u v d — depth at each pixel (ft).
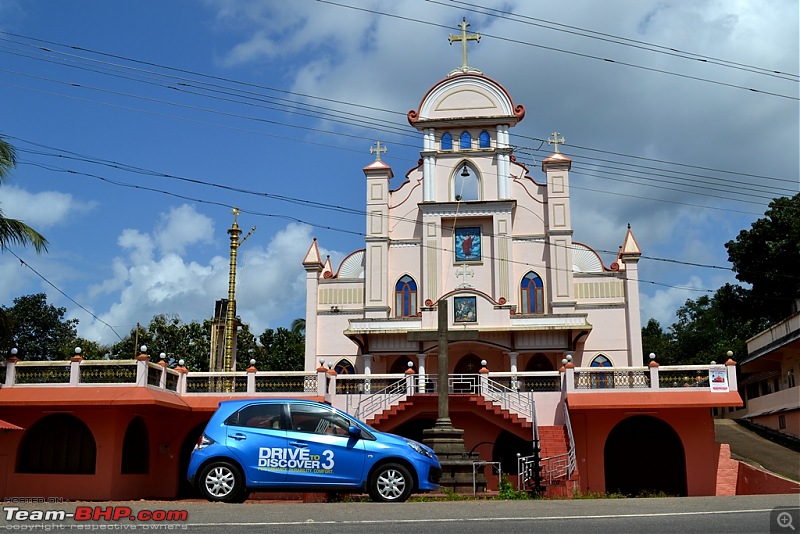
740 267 156.66
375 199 136.36
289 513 40.06
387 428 96.73
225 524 35.94
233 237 139.33
